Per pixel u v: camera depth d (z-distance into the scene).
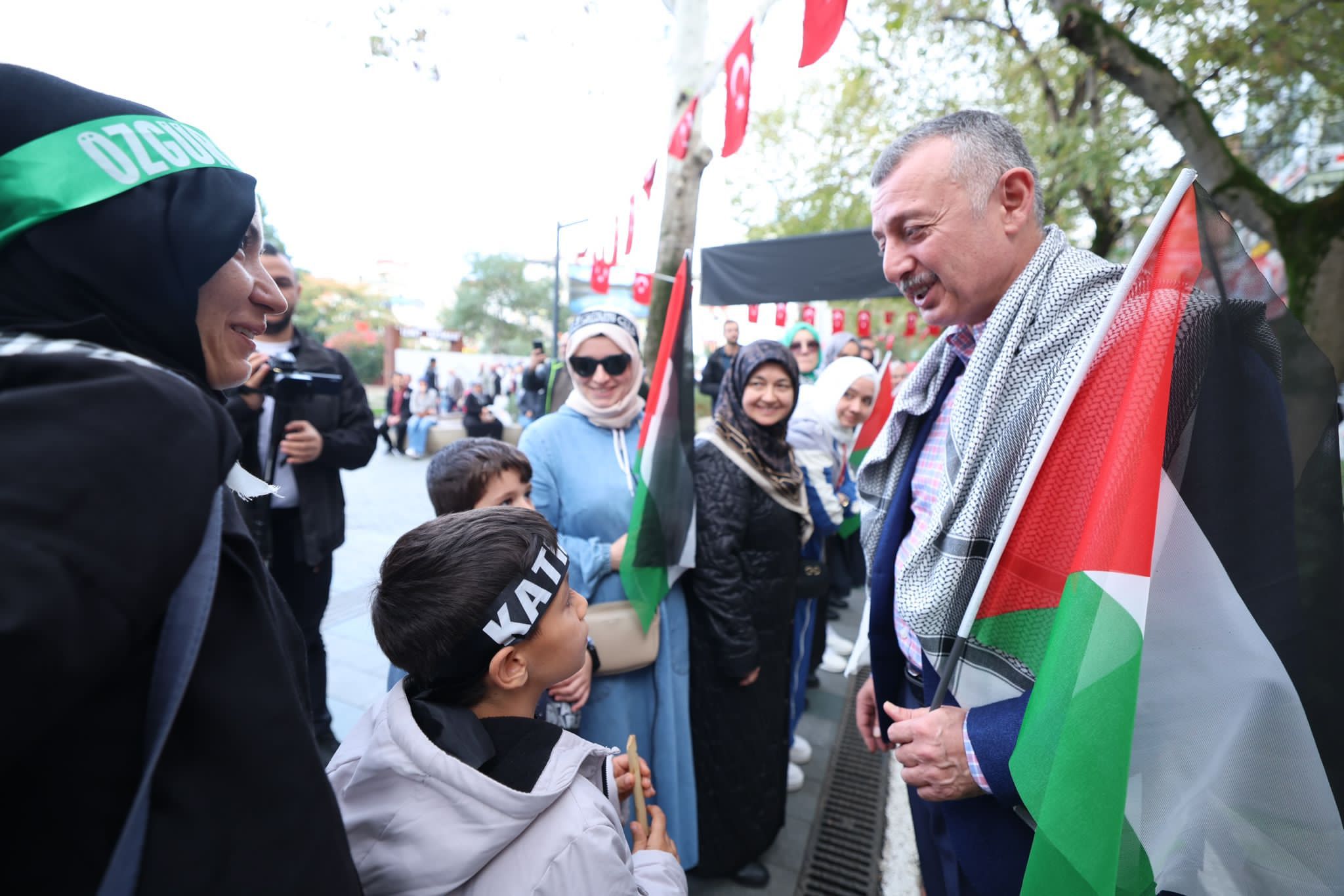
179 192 0.55
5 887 0.46
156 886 0.46
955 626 1.01
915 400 1.29
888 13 5.28
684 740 1.78
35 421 0.41
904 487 1.30
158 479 0.44
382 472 8.92
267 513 2.06
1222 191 4.16
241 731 0.51
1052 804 0.79
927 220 1.03
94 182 0.51
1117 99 6.20
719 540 1.73
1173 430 0.86
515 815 0.71
